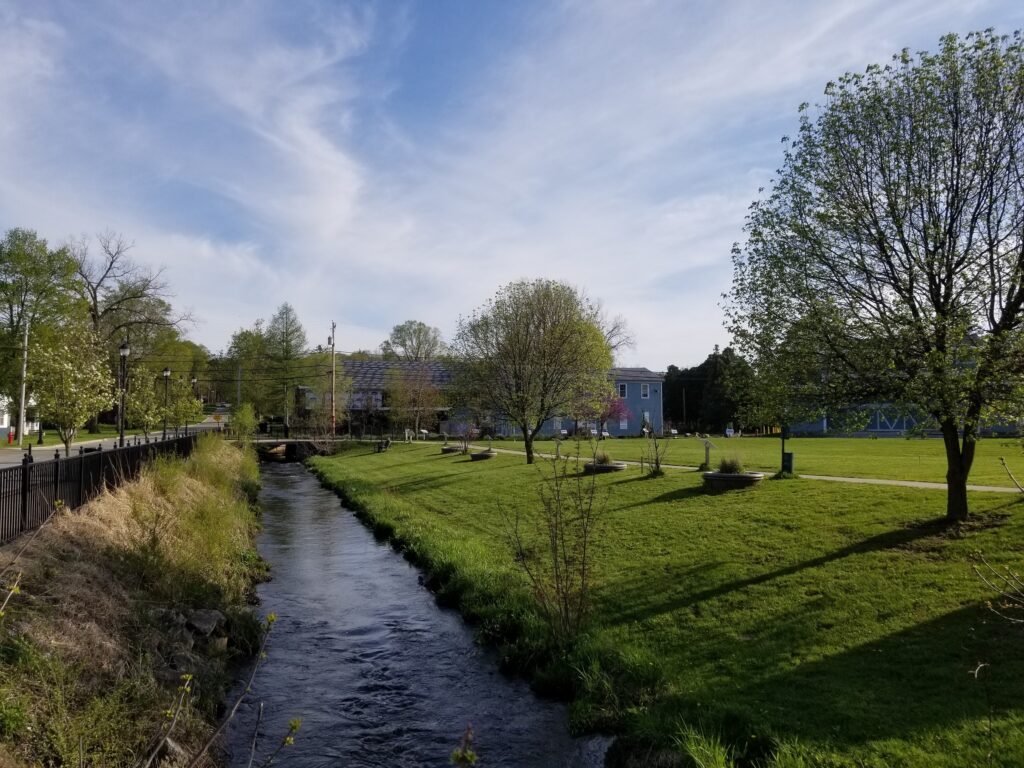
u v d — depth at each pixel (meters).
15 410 45.03
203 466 23.03
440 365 75.00
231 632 10.10
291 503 27.25
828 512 14.04
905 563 10.53
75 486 11.58
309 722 7.88
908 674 7.32
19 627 6.32
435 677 9.21
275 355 71.44
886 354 11.40
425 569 14.97
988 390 10.54
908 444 38.03
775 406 12.73
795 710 6.79
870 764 5.64
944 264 11.52
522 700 8.42
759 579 10.89
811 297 12.38
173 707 5.76
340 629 11.22
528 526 17.44
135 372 39.03
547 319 31.39
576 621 9.47
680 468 24.20
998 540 10.83
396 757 7.07
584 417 33.41
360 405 73.75
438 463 35.97
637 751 6.55
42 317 44.94
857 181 12.33
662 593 10.91
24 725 5.15
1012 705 6.40
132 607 8.45
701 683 7.78
